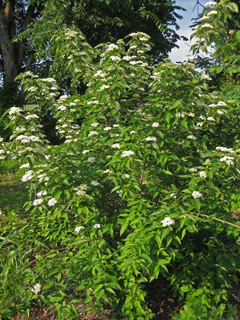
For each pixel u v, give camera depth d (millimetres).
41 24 8789
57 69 8062
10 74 11258
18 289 2115
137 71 3191
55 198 2283
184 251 2738
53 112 3432
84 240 2436
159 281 2961
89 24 8938
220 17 2541
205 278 2400
